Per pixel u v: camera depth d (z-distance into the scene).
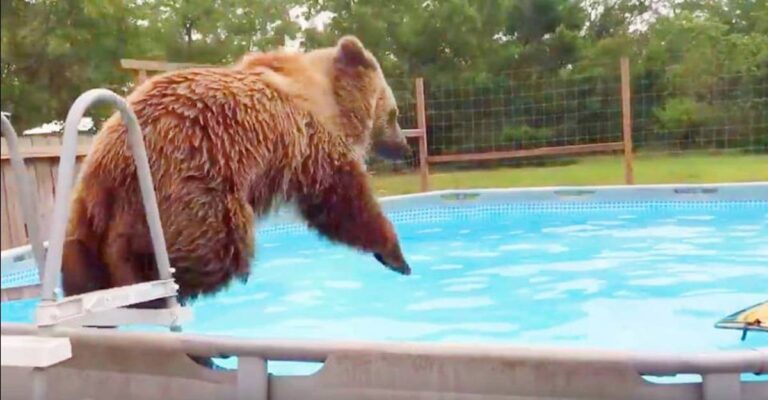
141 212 3.56
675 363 2.03
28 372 2.48
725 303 4.39
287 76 4.27
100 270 3.67
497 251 6.41
